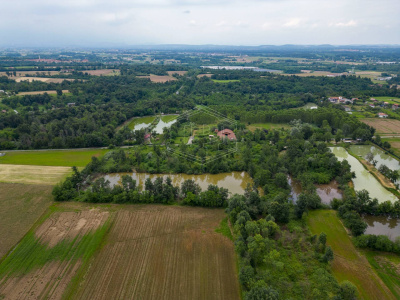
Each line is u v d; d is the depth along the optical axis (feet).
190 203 282.15
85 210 274.98
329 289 180.34
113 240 233.14
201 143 429.38
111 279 194.39
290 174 355.56
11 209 273.95
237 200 254.88
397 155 402.52
